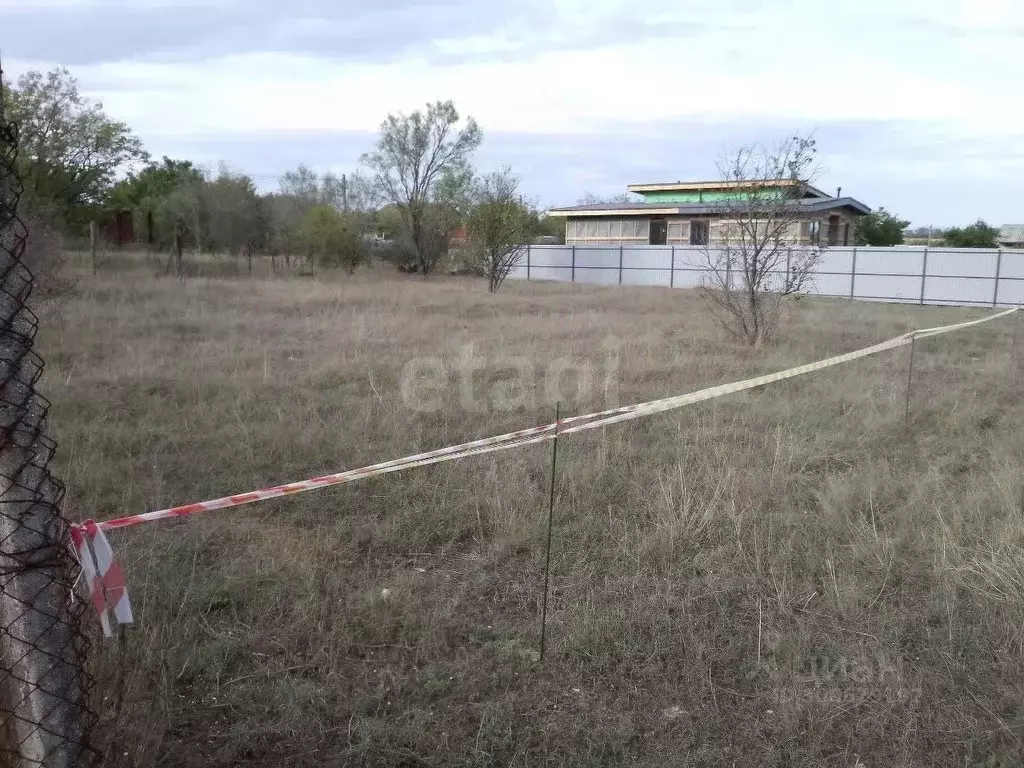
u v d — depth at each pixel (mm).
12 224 1888
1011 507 4930
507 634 3676
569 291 25641
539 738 2961
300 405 7668
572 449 6340
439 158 33219
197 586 3939
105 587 2297
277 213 32250
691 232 40688
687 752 2900
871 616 3840
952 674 3342
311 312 15188
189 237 32312
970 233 50406
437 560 4500
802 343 12734
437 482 5559
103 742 2520
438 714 3092
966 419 7742
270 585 4043
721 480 5402
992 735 2949
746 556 4426
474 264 24250
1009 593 3902
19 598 1991
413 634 3652
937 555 4402
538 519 4910
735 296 12898
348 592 4012
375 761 2812
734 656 3484
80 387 7855
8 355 1907
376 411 7488
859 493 5398
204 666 3318
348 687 3250
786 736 2973
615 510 5164
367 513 5074
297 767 2789
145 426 6676
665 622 3723
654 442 6754
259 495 3131
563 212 43812
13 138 1881
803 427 7176
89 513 4855
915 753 2896
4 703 2107
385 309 15930
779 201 12406
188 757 2801
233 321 13289
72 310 13000
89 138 24062
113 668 2814
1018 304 25766
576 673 3357
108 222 33906
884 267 28078
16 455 1947
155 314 13867
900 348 12859
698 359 10828
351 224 32188
